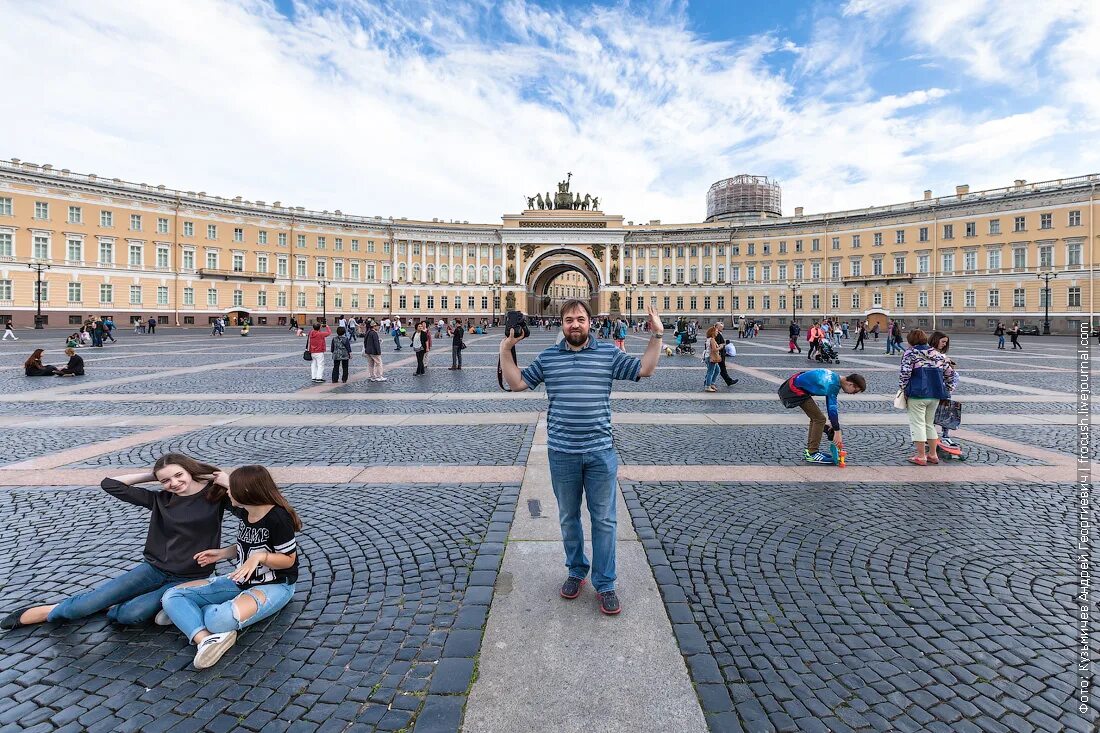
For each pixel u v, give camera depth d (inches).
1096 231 2244.1
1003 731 114.0
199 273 2770.7
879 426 412.2
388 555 192.7
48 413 458.9
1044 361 979.9
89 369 799.7
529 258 3582.7
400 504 242.4
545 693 123.3
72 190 2401.6
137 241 2586.1
